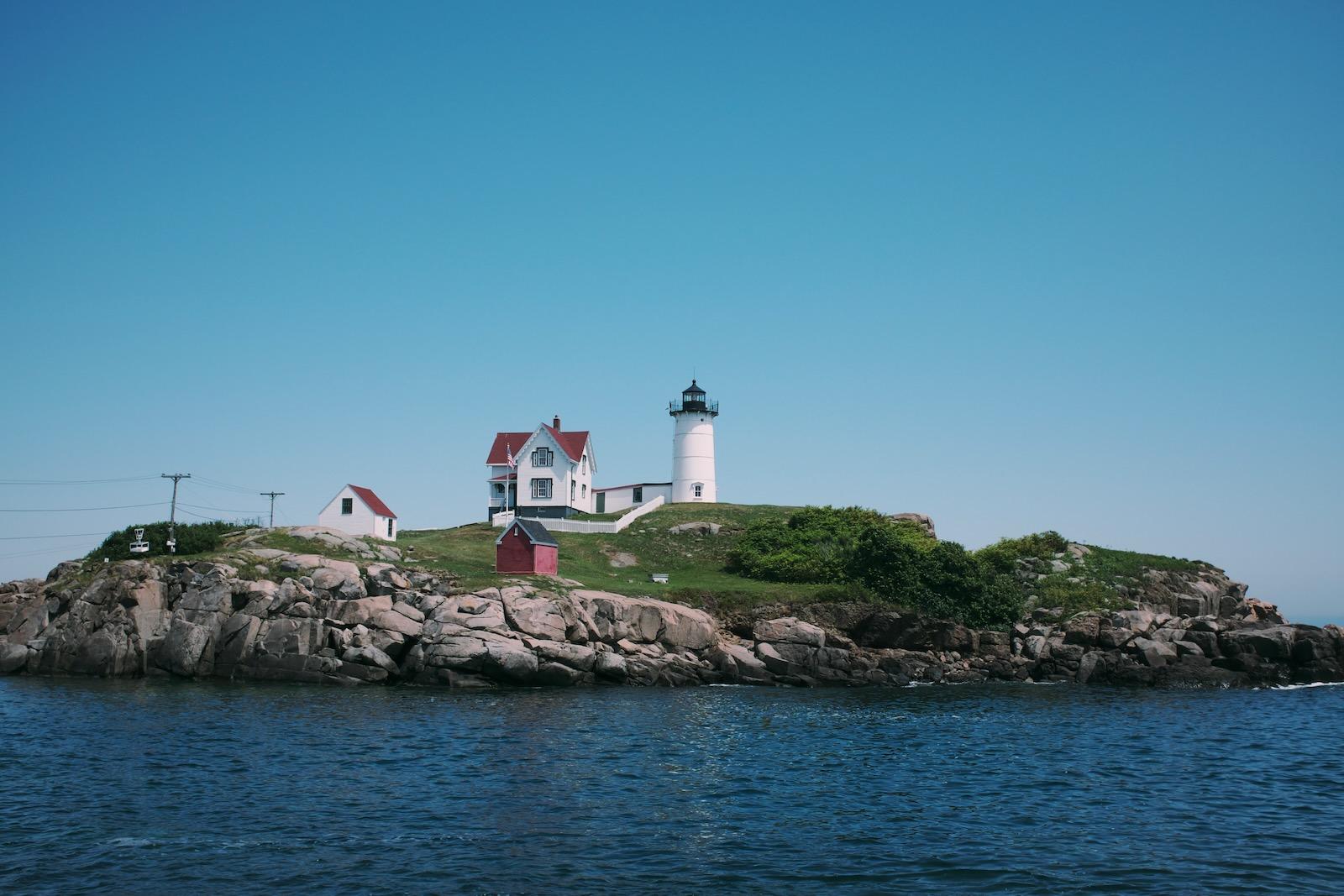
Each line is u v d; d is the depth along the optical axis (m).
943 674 75.88
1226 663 76.44
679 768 42.97
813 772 42.72
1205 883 29.14
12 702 57.50
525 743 47.38
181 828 33.28
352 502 92.75
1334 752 47.88
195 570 71.06
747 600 80.69
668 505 118.00
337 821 34.22
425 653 66.62
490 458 115.25
